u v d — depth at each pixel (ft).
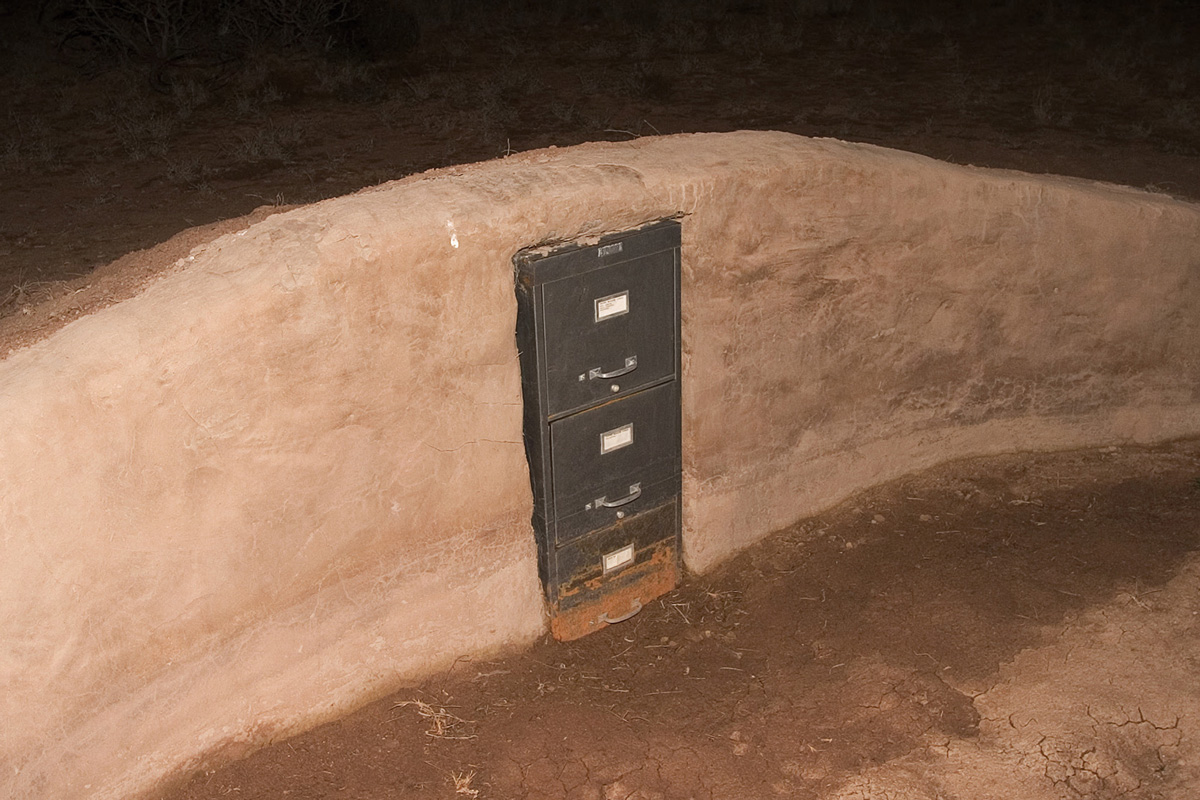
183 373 12.58
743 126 42.11
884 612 17.40
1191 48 55.01
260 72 47.96
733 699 15.79
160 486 12.66
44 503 11.75
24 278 26.48
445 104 45.42
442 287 14.23
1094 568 18.24
